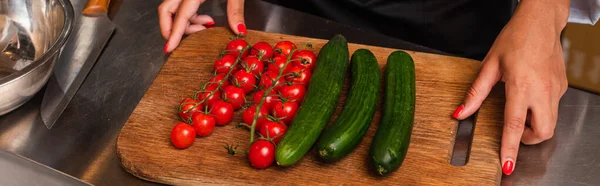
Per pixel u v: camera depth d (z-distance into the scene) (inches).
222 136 39.7
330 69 40.6
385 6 51.1
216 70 42.9
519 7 41.6
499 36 41.4
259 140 37.3
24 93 39.9
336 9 52.2
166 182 37.9
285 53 43.3
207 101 40.5
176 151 38.7
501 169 38.0
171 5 46.5
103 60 45.6
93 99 42.9
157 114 41.0
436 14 50.5
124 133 39.6
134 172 38.1
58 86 43.1
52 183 31.7
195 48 45.6
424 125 40.2
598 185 37.3
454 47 52.2
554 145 39.4
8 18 44.9
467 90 42.3
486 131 39.6
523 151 39.3
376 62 41.8
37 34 44.7
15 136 40.3
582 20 49.2
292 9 49.1
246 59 42.6
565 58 72.8
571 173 38.0
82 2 48.7
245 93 42.0
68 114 41.8
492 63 40.7
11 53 44.3
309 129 37.0
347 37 46.8
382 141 36.4
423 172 37.5
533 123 38.8
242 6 47.4
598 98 41.9
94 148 39.9
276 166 37.8
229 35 46.6
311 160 38.1
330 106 38.6
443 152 38.6
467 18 50.4
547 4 41.1
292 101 39.9
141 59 45.8
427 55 44.6
